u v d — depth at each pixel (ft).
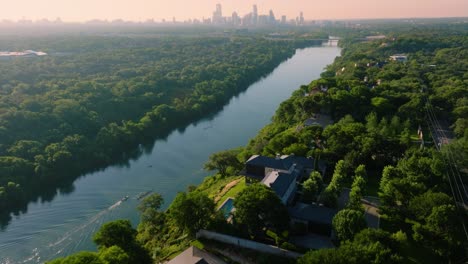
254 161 322.55
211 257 231.71
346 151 357.61
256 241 245.24
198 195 268.21
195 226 257.34
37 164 435.12
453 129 473.26
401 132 433.89
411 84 634.84
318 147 395.55
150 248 269.44
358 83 648.79
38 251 308.40
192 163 483.10
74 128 544.62
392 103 539.70
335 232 235.81
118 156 518.37
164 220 307.78
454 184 298.35
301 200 290.56
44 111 560.61
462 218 252.01
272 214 239.09
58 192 418.51
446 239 220.23
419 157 318.86
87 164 479.00
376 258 181.68
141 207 318.86
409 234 246.88
